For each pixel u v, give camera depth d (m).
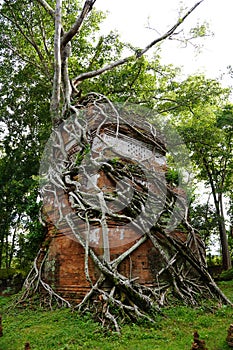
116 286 7.07
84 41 18.58
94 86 16.53
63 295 8.45
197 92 16.62
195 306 8.03
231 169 23.22
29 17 16.69
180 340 5.62
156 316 6.86
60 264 8.91
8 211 17.94
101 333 6.00
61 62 13.54
